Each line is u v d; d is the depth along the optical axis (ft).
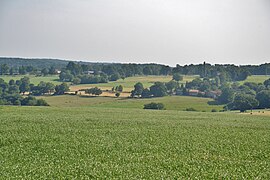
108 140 103.96
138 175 63.16
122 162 75.41
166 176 63.16
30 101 348.59
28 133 114.01
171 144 100.22
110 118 171.22
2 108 219.61
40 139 102.53
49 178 59.88
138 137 111.34
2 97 380.78
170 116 200.13
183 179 61.67
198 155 85.81
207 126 149.89
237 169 70.49
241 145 101.81
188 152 89.81
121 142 100.48
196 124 157.07
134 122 155.94
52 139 103.35
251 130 139.85
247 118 204.85
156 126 143.74
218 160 80.53
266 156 86.17
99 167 69.05
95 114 195.11
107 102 358.84
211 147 96.94
